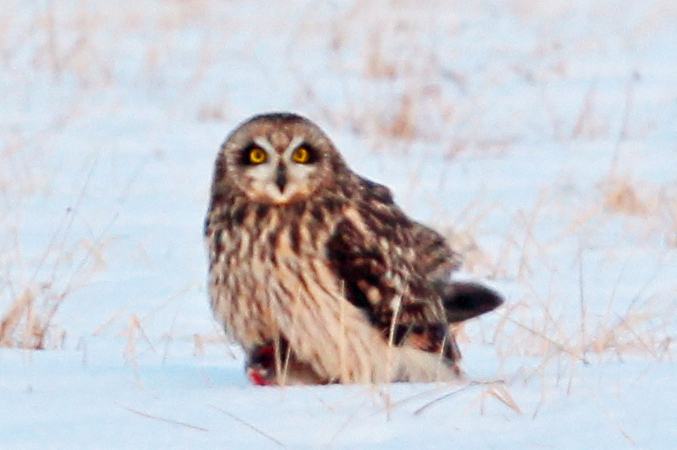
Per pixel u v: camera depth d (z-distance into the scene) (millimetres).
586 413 8258
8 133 23094
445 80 28984
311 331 9438
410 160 21953
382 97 26906
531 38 34406
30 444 7789
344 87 26484
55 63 29031
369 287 9570
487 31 35438
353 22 36375
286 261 9438
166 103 26484
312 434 7926
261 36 34531
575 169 21359
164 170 20797
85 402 8672
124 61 30688
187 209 18281
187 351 11125
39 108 25562
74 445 7773
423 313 9828
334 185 9820
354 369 9508
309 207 9672
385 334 9594
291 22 36656
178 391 9000
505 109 26375
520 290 13609
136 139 23250
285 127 9789
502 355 10453
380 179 20328
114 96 26938
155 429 8055
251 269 9484
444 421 8117
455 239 15438
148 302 13242
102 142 22812
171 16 36375
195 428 8055
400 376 9703
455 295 10273
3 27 31578
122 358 10508
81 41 29500
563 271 14648
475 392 8625
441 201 18656
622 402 8484
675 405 8398
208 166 21328
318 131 9945
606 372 9367
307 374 9648
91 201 18547
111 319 12180
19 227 16797
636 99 27062
